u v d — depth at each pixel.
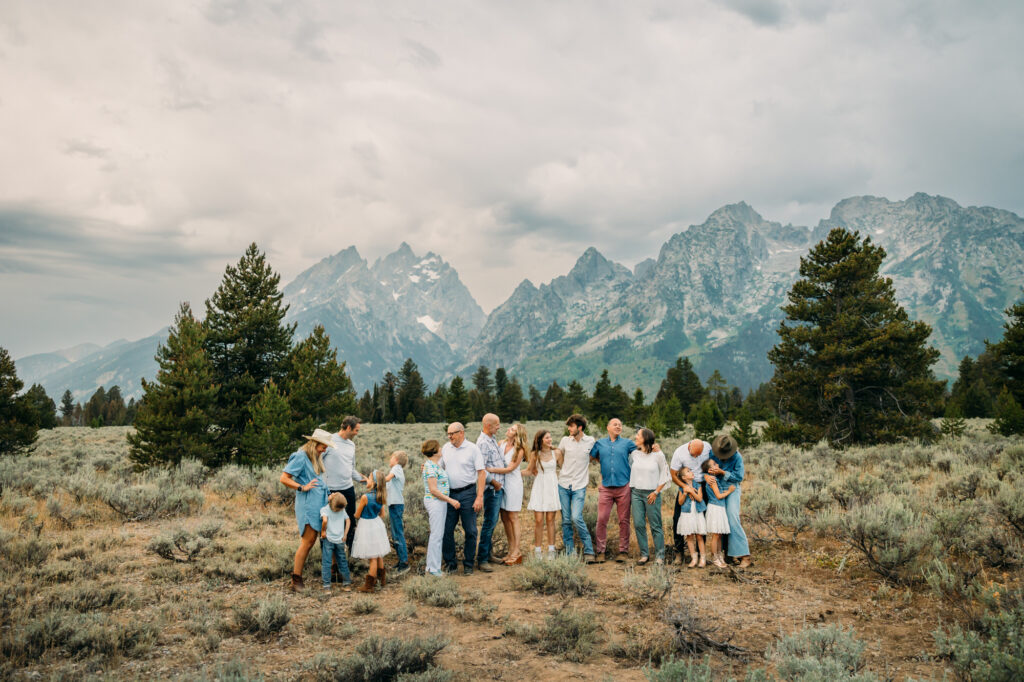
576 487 8.58
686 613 5.26
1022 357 24.67
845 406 23.39
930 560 6.64
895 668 4.49
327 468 7.55
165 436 16.62
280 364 21.88
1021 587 5.34
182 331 17.78
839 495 9.79
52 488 12.34
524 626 5.48
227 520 10.78
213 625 5.54
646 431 8.37
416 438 31.95
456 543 9.30
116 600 6.09
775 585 6.89
